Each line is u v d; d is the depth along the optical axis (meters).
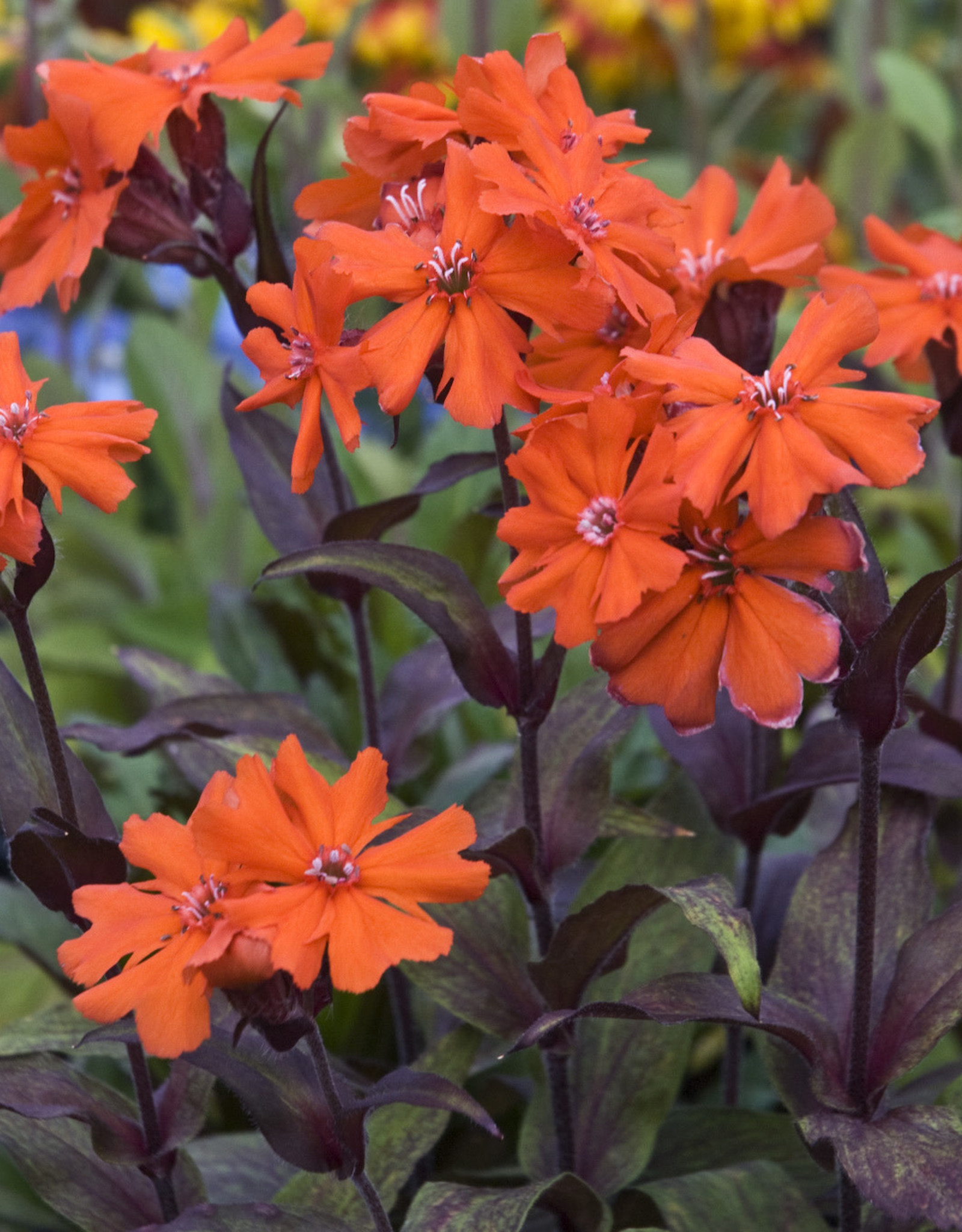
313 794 0.42
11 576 0.44
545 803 0.49
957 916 0.47
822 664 0.41
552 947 0.47
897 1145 0.45
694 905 0.43
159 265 0.52
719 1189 0.48
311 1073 0.45
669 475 0.42
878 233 0.54
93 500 0.43
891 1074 0.46
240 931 0.40
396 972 0.53
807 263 0.50
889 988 0.47
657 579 0.41
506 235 0.43
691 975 0.46
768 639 0.42
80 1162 0.49
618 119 0.46
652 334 0.43
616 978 0.52
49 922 0.56
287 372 0.44
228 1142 0.52
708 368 0.42
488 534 0.62
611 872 0.53
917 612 0.43
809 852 0.57
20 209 0.50
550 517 0.42
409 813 0.47
